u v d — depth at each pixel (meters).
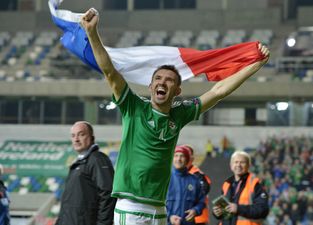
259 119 42.56
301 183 31.38
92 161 8.29
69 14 6.68
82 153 8.45
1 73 45.22
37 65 46.34
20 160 38.25
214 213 9.80
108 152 37.56
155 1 52.59
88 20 5.49
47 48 48.94
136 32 50.19
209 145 37.28
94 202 8.26
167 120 5.70
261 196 9.72
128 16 51.38
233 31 49.34
